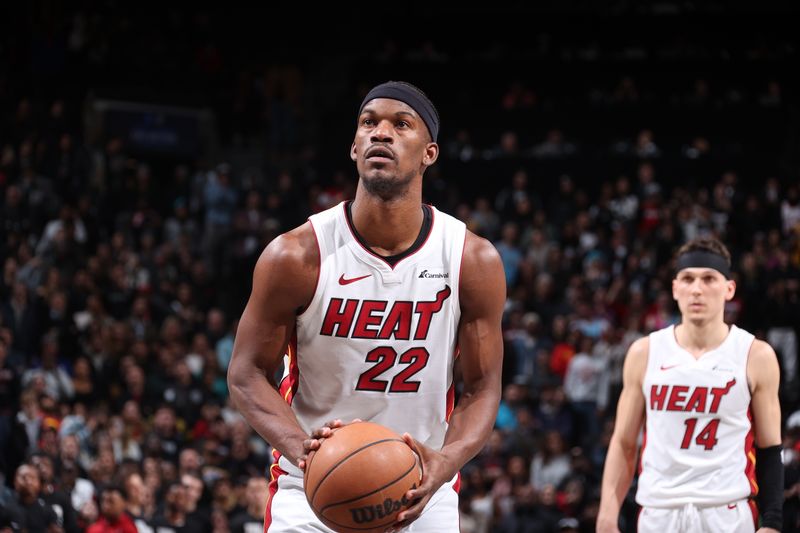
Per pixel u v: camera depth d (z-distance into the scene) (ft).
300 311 15.51
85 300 57.31
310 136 91.66
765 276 65.05
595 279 65.05
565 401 53.36
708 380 21.79
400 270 15.40
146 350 53.16
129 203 71.26
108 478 40.40
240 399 15.29
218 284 67.56
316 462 14.02
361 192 15.35
